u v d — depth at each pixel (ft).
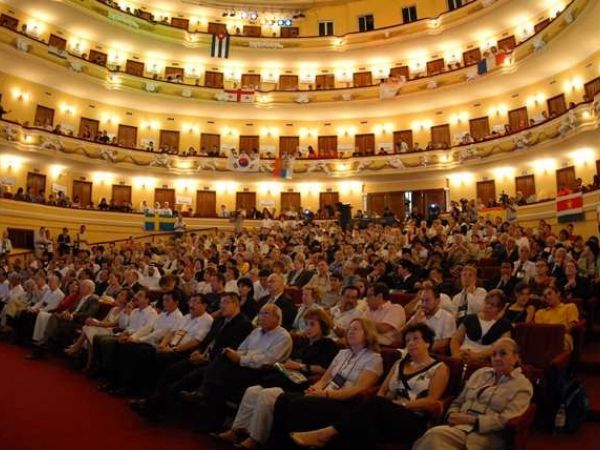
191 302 19.39
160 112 77.82
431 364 12.67
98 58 73.77
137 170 71.00
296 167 75.77
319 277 27.04
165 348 18.80
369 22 83.15
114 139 72.18
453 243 36.14
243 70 82.69
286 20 83.76
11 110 62.34
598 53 56.03
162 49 77.10
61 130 67.41
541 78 63.52
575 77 59.36
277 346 15.74
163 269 38.17
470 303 19.45
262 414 12.89
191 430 15.19
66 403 17.39
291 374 14.40
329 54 79.61
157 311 22.97
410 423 11.29
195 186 77.10
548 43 55.67
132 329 21.56
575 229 45.98
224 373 15.28
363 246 40.34
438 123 74.54
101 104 73.00
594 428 14.55
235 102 76.48
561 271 25.68
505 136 62.28
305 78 82.53
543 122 56.85
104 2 69.41
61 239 56.24
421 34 74.08
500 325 16.14
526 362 16.14
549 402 14.26
